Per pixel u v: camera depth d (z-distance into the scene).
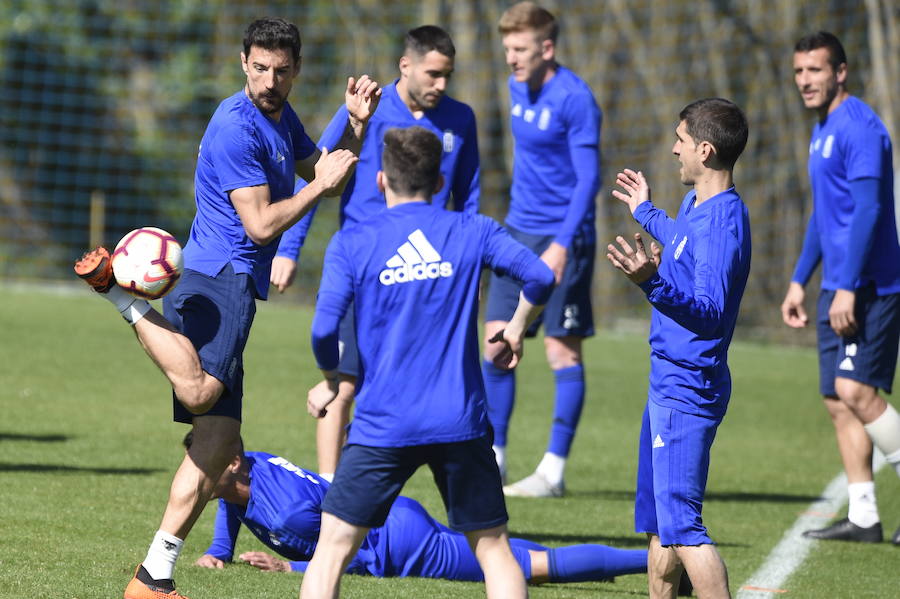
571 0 88.06
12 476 23.75
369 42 93.56
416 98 22.27
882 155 22.52
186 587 16.67
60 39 89.69
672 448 14.85
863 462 23.38
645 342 59.72
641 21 86.94
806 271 24.45
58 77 89.19
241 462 17.81
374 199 22.56
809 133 83.19
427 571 18.33
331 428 21.97
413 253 13.62
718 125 15.17
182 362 15.30
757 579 19.64
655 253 13.86
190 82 91.75
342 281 13.79
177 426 31.16
